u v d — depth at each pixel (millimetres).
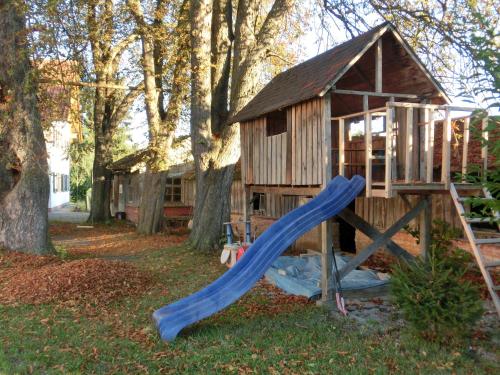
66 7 12836
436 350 6121
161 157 19781
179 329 6715
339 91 8289
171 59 17891
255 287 10039
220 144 14773
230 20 16125
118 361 5891
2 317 7516
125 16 17266
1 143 12438
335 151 10070
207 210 14664
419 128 9367
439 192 8156
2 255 11758
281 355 6055
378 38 8523
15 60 12172
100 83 17047
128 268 10469
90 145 25625
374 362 5828
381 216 13438
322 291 8484
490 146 4746
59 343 6441
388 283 9086
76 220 27906
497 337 6738
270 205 17625
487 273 7105
